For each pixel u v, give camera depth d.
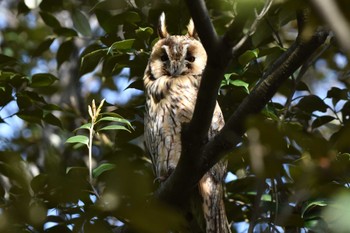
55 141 13.86
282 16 9.53
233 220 10.65
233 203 10.60
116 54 10.38
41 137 14.18
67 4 12.01
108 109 13.80
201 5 6.10
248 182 10.19
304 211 8.16
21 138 14.46
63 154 12.92
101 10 10.49
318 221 8.61
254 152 3.89
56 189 4.61
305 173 4.03
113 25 10.52
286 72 7.01
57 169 7.46
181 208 8.02
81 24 11.55
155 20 10.99
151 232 3.51
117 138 10.76
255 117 3.85
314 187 5.18
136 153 11.01
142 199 3.54
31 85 10.28
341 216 3.85
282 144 3.88
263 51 9.84
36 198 7.13
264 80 7.06
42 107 10.48
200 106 6.89
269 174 3.90
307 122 10.70
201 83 6.71
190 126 7.16
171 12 10.86
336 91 10.30
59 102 15.00
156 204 3.65
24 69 15.16
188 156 7.43
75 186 4.58
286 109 10.20
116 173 3.54
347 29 3.23
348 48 3.21
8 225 4.76
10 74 10.03
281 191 9.67
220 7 10.38
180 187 7.78
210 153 7.41
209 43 6.30
